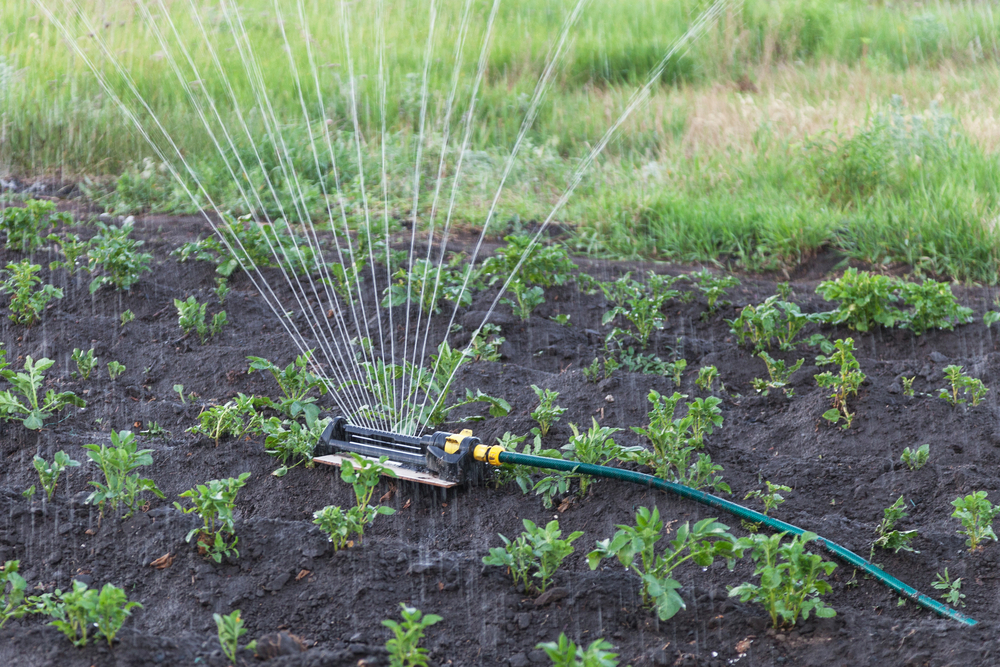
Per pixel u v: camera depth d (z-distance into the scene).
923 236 6.59
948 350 4.93
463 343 4.82
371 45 11.03
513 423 3.86
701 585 2.83
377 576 2.81
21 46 9.40
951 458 3.64
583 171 8.34
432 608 2.71
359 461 3.02
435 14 12.16
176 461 3.46
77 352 4.14
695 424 3.46
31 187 7.33
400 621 2.64
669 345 4.93
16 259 5.59
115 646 2.41
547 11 12.66
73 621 2.42
